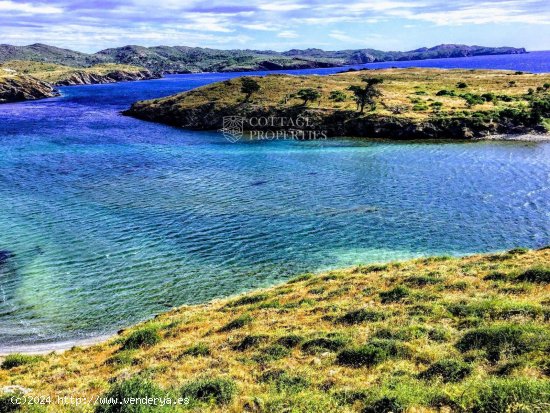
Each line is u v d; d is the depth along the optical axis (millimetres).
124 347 25000
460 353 17906
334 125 108688
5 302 33188
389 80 166750
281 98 130000
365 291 29422
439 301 24766
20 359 24672
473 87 145375
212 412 15148
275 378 17844
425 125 101000
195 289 35000
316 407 14469
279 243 43625
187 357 21625
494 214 49781
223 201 56906
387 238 44219
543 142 90000
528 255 33844
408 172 70250
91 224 48844
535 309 20891
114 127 123938
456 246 41781
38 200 57438
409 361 18031
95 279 36625
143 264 39281
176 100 143375
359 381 16703
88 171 73750
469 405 13125
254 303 30328
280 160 81875
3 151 90188
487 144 90625
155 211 53094
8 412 17031
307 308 27484
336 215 51094
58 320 30844
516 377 14438
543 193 56312
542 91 130000
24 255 41000
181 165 78500
